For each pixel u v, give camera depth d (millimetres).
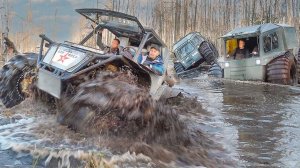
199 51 20609
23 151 5051
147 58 8047
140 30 7941
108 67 6688
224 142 6379
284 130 7273
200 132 6766
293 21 36531
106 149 5273
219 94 11945
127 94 5824
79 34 19047
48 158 4871
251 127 7465
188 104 9078
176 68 20797
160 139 5883
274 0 36812
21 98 7496
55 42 7484
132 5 40156
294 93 12367
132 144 5527
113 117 5723
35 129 5922
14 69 7648
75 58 6758
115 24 8203
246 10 40406
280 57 15516
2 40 14000
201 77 18281
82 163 4793
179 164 5137
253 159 5570
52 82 6504
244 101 10555
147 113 5859
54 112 7043
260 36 15914
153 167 4887
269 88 13672
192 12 43438
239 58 16922
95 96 5824
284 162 5469
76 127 5812
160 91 7715
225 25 42406
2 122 6387
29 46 19281
